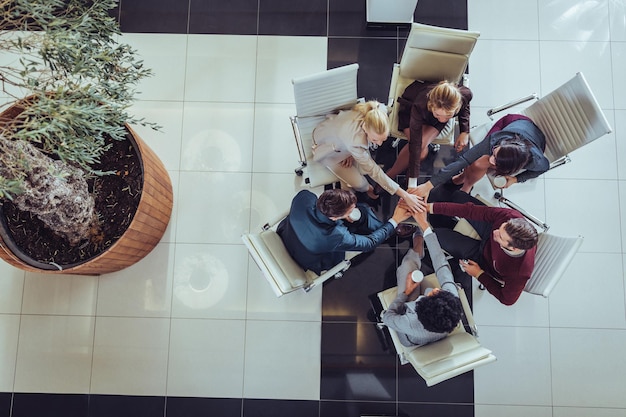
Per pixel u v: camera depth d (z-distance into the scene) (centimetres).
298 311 307
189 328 307
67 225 236
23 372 304
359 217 258
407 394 299
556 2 328
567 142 245
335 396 301
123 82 212
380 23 325
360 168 268
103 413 301
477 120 321
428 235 248
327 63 326
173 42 328
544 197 313
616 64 322
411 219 275
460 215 247
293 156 319
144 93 323
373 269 308
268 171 319
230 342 306
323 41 327
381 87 324
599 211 311
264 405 302
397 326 230
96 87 200
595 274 306
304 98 230
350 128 226
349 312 306
